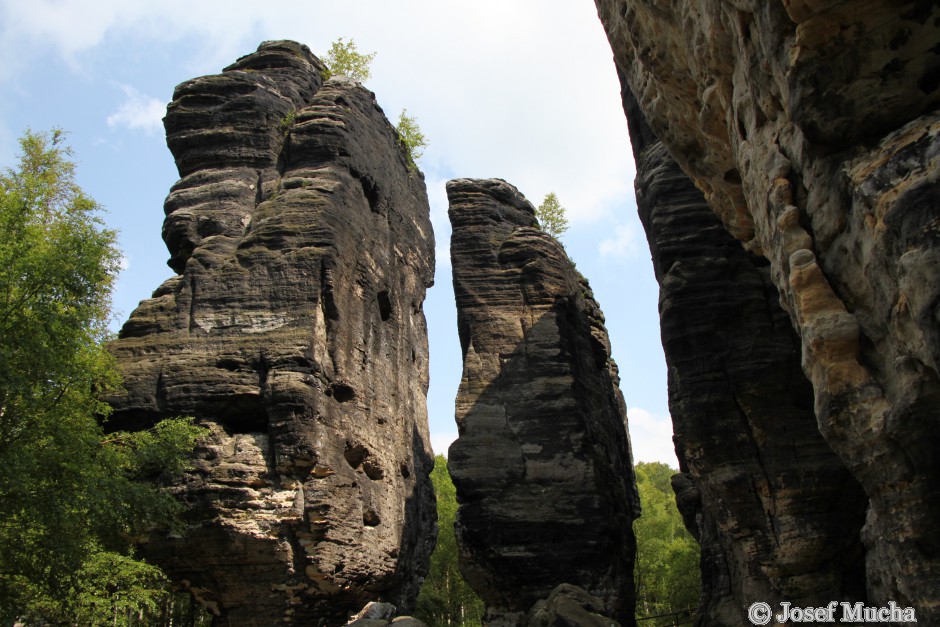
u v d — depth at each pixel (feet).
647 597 189.06
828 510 74.84
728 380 81.82
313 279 104.58
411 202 147.43
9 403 67.46
